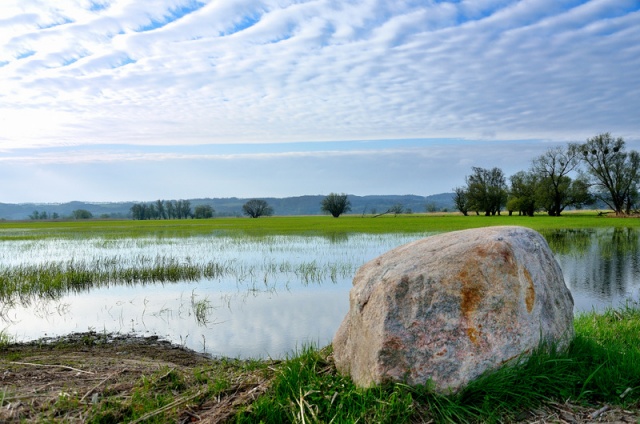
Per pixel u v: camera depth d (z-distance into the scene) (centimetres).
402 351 484
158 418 482
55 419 483
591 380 514
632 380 517
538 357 509
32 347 984
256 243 3422
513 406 472
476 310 495
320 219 9144
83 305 1438
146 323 1210
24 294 1612
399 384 473
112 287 1742
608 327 831
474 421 457
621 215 8312
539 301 534
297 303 1426
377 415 449
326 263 2255
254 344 1011
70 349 966
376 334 500
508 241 535
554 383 500
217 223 7719
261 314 1291
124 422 476
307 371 557
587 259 2391
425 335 486
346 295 1541
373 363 492
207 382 601
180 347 991
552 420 457
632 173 8031
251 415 471
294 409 475
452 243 559
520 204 9419
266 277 1880
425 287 506
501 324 495
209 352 956
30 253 2931
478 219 7619
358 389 493
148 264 2264
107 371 691
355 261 2323
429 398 471
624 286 1652
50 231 5881
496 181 10612
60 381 618
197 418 483
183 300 1486
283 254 2666
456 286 501
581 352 574
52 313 1339
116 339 1063
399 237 3819
